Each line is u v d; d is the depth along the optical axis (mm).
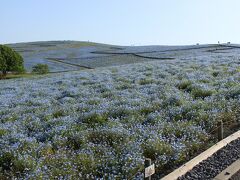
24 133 12836
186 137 10906
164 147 9711
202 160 9445
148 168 7809
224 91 17031
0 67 60281
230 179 8266
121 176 8281
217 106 14164
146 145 9906
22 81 39469
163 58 67375
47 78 38812
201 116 12586
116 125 12141
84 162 9023
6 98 22984
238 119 13055
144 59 71812
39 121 14398
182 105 14477
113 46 134750
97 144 10656
